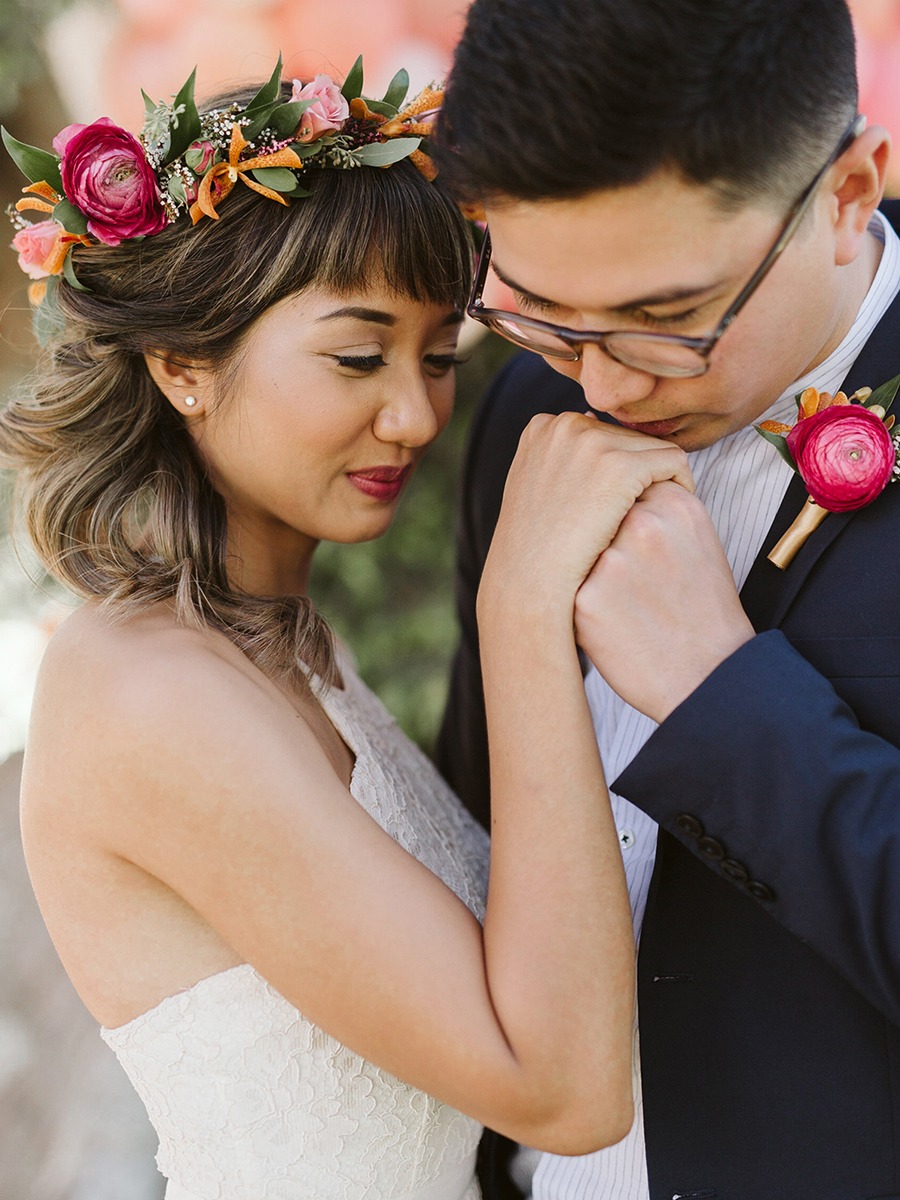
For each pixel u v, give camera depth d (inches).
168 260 59.4
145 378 63.2
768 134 45.9
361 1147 58.2
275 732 53.7
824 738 49.7
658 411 54.2
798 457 55.0
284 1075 56.5
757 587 57.6
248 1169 56.8
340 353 59.2
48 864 56.7
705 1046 58.1
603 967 51.8
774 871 50.8
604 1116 51.6
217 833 52.2
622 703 65.6
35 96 115.9
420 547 136.4
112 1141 102.7
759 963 57.1
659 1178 58.7
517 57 45.3
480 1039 50.6
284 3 95.0
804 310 51.8
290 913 52.0
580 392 72.9
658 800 52.1
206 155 57.6
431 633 134.6
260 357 59.5
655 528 54.7
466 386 134.3
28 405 64.6
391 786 64.3
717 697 50.8
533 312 52.7
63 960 58.7
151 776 52.6
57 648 57.6
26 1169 98.0
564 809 53.0
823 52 47.4
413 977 51.2
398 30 95.0
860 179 51.3
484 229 65.8
